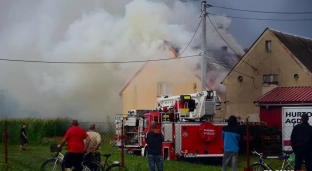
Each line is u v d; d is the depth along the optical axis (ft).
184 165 57.98
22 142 81.15
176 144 63.00
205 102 68.49
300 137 36.29
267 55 115.85
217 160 65.05
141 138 73.56
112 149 83.66
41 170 41.60
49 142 96.53
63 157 40.88
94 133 39.99
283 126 61.72
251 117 117.80
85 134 37.29
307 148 36.19
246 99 119.03
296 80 110.73
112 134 99.76
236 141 39.14
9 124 97.96
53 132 106.01
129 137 77.56
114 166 40.55
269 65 115.34
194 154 62.44
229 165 60.39
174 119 69.46
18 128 97.35
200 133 62.80
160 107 76.38
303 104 90.07
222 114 118.01
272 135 76.48
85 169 38.04
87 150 39.34
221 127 63.62
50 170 41.57
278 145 75.51
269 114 93.50
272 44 115.24
